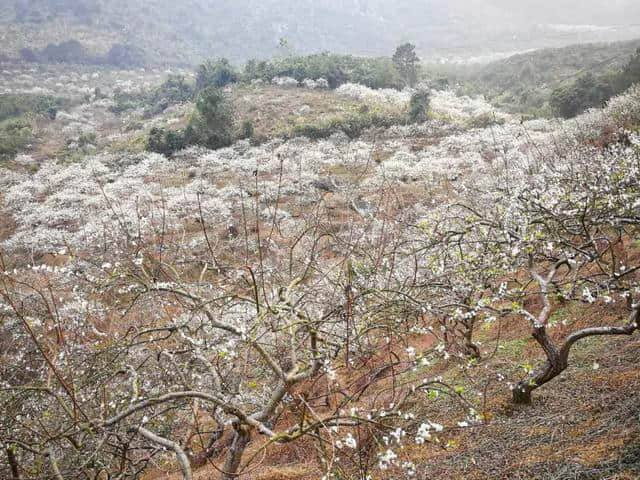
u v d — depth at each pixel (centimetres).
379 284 776
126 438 568
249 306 801
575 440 621
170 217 2659
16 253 2488
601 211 849
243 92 7119
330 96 6756
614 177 903
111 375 588
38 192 4003
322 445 581
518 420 736
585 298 679
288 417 984
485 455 662
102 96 11000
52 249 2111
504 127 4478
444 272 819
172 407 543
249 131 5244
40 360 941
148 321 890
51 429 707
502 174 2061
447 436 756
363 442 739
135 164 4800
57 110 9156
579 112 4859
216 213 2695
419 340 1184
